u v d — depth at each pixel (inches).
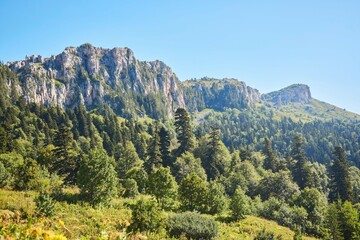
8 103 6781.5
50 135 4906.5
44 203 843.4
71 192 1582.2
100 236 301.7
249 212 2006.6
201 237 1050.1
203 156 3619.6
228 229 1481.3
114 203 1480.1
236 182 2962.6
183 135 3631.9
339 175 3346.5
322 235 1987.0
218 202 1855.3
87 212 1090.1
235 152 4394.7
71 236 589.6
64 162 2158.0
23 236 243.8
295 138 3804.1
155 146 3024.1
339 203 2167.8
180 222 1080.2
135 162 3380.9
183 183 1865.2
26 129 4906.5
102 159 1461.6
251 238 1358.3
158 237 847.7
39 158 2977.4
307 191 2598.4
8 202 1007.6
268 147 4281.5
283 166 3878.0
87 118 5782.5
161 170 1786.4
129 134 5477.4
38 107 6259.8
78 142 4658.0
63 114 5782.5
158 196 1745.8
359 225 1865.2
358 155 7578.7
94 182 1385.3
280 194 2940.5
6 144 3230.8
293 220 2103.8
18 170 1610.5
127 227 878.4
